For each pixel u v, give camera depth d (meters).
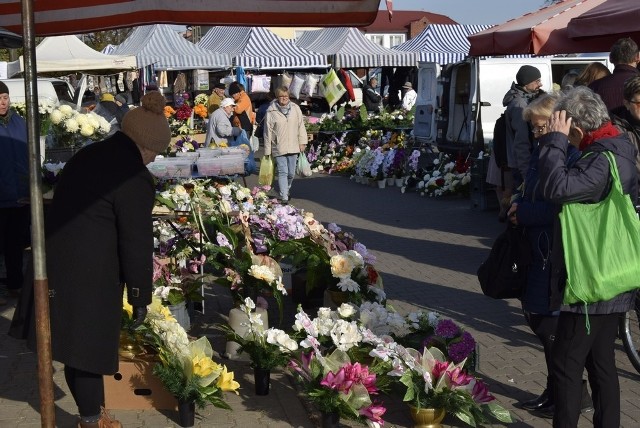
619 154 3.98
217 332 6.65
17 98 13.70
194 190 7.26
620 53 6.96
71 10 5.51
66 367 4.39
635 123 5.28
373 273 6.45
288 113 13.63
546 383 5.53
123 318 4.99
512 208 4.64
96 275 4.19
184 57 24.72
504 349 6.31
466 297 7.84
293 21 5.16
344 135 19.94
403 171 16.41
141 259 4.21
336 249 6.55
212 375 4.78
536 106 4.64
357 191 15.93
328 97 22.52
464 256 9.75
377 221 12.39
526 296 4.68
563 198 3.92
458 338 5.16
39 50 22.17
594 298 3.91
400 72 29.88
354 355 5.05
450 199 14.47
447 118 16.50
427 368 4.84
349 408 4.57
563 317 4.10
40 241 3.71
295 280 7.01
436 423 4.79
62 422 4.89
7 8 5.77
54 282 4.20
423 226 11.85
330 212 13.35
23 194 7.46
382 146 17.94
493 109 14.88
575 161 4.08
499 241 4.72
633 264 3.90
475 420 4.77
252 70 30.72
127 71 25.84
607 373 4.16
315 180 18.02
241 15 5.19
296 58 26.86
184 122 19.08
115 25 5.46
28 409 5.12
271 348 5.21
